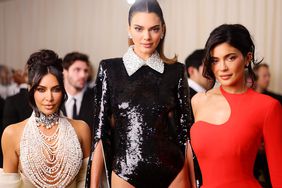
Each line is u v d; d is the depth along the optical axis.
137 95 1.76
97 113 1.84
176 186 1.76
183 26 4.77
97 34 5.42
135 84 1.77
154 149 1.73
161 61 1.81
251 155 1.58
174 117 1.81
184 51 4.77
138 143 1.74
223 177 1.58
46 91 1.74
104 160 1.81
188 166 1.80
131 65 1.78
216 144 1.58
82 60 3.40
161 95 1.76
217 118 1.61
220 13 4.53
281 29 4.23
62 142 1.78
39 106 1.77
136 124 1.74
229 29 1.54
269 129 1.55
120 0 5.19
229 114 1.59
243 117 1.56
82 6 5.55
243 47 1.54
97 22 5.41
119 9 5.21
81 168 1.86
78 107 3.35
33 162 1.74
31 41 6.11
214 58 1.57
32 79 1.74
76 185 1.86
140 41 1.74
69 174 1.78
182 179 1.78
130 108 1.75
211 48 1.56
